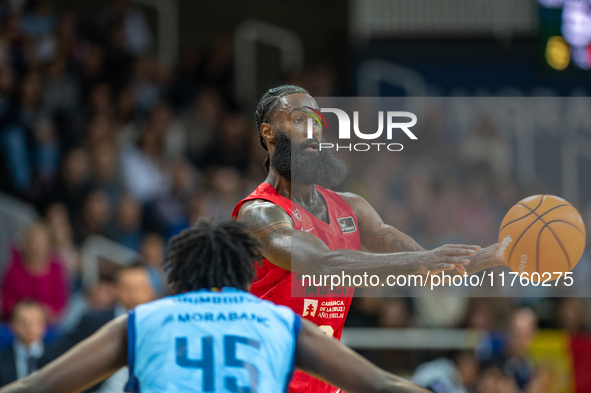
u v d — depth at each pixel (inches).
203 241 279.1
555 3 1315.2
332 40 1488.7
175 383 251.6
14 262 772.0
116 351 259.9
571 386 747.4
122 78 1154.7
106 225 911.0
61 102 1056.2
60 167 951.6
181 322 262.5
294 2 1515.7
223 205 1061.1
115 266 844.0
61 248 845.2
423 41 1396.4
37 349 629.9
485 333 768.9
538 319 885.2
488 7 1396.4
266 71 1460.4
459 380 743.7
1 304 758.5
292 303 355.9
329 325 367.2
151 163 1045.2
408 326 837.2
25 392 245.1
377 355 762.8
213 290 277.0
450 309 855.1
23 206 895.1
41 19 1092.5
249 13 1498.5
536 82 1349.7
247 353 258.5
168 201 995.3
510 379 738.2
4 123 959.0
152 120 1079.6
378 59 1386.6
